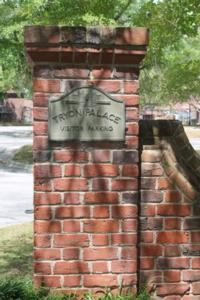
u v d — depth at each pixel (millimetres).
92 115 4402
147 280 4652
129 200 4477
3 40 17922
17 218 10156
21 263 6617
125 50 4328
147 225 4641
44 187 4406
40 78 4355
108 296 4418
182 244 4668
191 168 4691
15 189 14438
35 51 4277
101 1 11352
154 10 8977
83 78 4387
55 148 4402
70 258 4461
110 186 4453
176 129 4676
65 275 4473
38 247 4438
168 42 9336
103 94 4398
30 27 4238
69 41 4270
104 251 4480
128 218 4488
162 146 4645
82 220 4453
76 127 4391
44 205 4418
